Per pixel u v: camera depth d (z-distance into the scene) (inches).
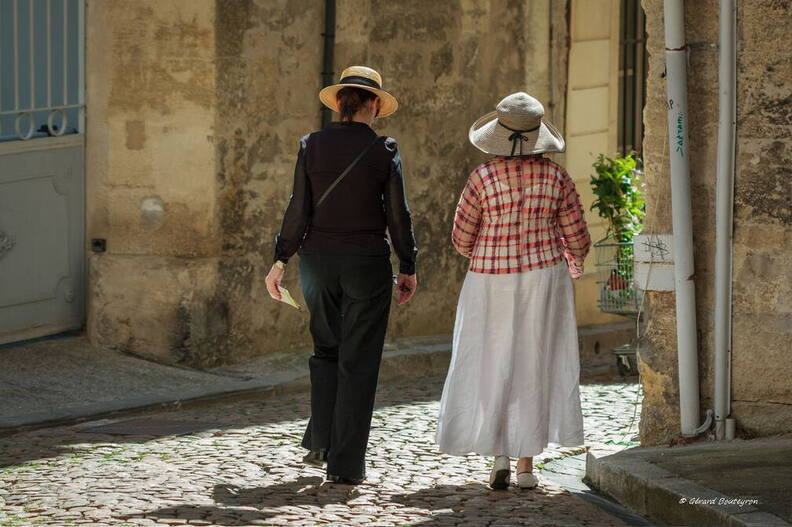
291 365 600.7
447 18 680.4
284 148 611.5
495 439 374.3
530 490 383.6
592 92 764.6
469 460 426.3
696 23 401.4
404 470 408.8
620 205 669.9
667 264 407.5
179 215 582.6
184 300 578.2
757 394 402.0
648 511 358.0
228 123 584.7
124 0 578.6
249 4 586.2
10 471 399.9
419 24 666.2
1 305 566.9
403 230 391.5
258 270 604.1
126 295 585.3
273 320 613.0
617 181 671.8
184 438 455.5
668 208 407.5
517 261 373.7
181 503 356.5
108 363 570.9
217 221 585.6
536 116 373.7
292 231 389.4
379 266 387.2
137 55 579.8
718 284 400.5
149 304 582.6
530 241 374.9
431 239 684.1
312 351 627.5
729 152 397.1
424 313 682.8
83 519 337.4
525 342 374.6
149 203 584.7
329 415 399.9
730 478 355.6
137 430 470.0
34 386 525.7
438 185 684.7
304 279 391.5
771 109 394.0
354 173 383.9
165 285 579.8
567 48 740.7
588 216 764.0
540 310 373.7
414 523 340.2
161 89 579.2
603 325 759.1
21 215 571.2
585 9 753.0
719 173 398.6
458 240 385.4
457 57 687.1
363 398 386.6
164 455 426.3
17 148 565.9
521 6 717.9
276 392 560.4
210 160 580.7
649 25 409.4
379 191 388.5
